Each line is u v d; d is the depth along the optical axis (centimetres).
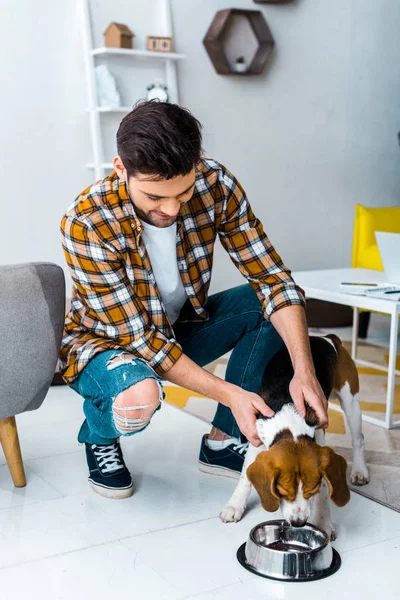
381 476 212
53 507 192
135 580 156
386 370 320
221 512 185
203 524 182
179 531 179
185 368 177
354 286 275
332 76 463
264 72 438
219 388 172
